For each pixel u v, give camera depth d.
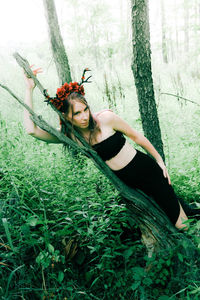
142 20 3.21
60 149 3.99
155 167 2.44
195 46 12.45
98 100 7.69
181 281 2.16
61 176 3.09
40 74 9.27
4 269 2.15
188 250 2.24
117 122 2.24
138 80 3.47
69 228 2.52
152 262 2.20
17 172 2.87
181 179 3.44
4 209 2.38
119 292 2.26
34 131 2.09
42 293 2.10
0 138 3.59
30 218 2.00
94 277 2.33
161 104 6.73
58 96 1.98
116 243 2.47
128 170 2.34
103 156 2.29
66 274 2.26
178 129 5.46
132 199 2.29
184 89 8.16
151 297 2.21
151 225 2.32
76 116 2.01
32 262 2.22
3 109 6.39
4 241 2.29
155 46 14.33
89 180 3.03
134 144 4.34
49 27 4.64
